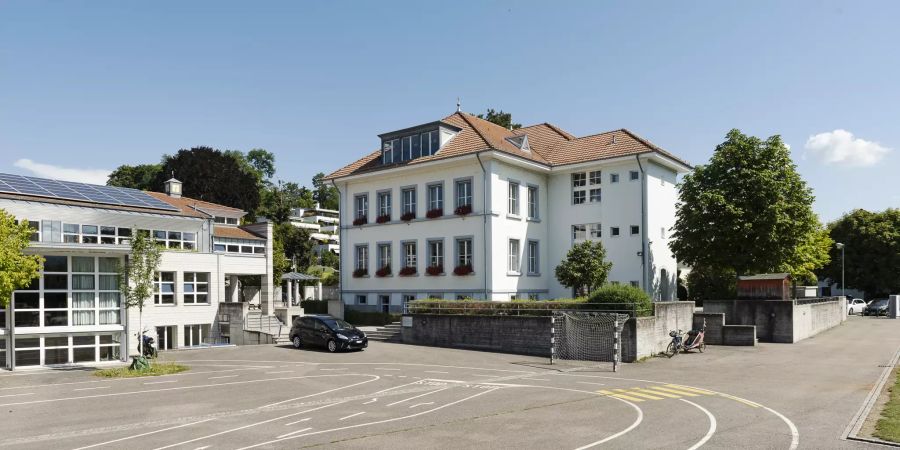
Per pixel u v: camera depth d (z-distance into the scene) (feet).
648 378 65.21
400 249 130.72
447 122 135.64
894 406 46.57
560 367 75.25
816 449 35.01
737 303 103.76
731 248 115.96
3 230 71.05
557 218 132.05
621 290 83.92
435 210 124.57
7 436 40.88
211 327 116.37
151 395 57.31
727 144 121.29
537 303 89.71
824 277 221.66
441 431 40.60
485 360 82.12
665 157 122.42
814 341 101.04
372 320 127.44
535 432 40.09
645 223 119.55
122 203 113.19
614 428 41.04
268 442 38.06
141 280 81.92
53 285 85.35
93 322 88.53
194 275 115.14
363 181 138.00
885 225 208.13
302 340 97.60
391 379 65.98
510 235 122.21
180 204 167.12
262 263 128.06
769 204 113.60
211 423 44.14
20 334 81.82
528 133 150.61
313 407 50.11
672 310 89.92
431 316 100.94
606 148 127.85
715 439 37.63
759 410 46.80
